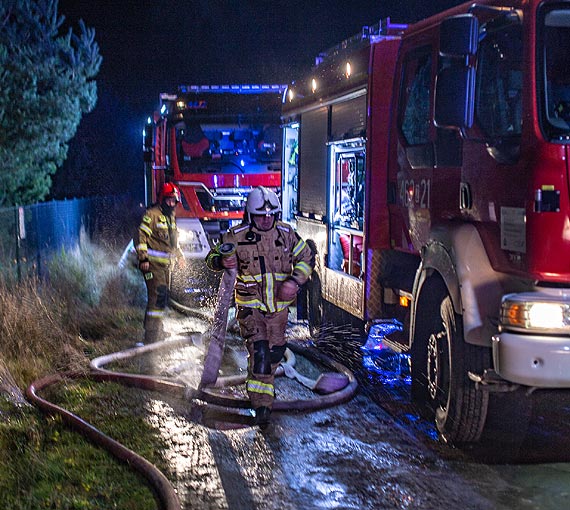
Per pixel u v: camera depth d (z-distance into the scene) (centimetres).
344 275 770
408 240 661
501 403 511
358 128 729
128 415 593
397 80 675
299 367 757
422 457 518
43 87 1377
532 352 447
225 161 1379
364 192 703
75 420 545
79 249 1218
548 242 447
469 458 518
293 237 585
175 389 644
